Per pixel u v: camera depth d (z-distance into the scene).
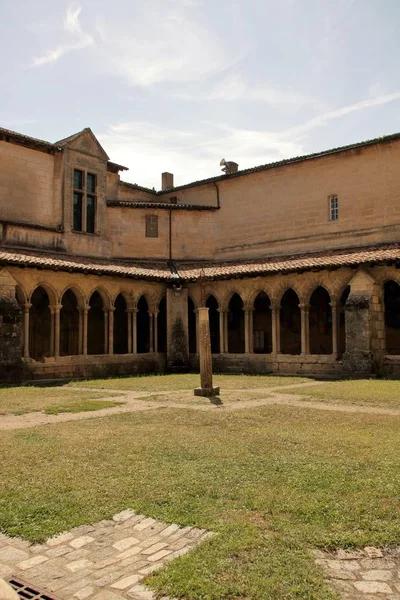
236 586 3.89
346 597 3.80
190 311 28.30
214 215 30.91
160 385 17.91
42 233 25.11
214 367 26.36
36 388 17.48
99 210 27.83
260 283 25.28
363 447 7.86
